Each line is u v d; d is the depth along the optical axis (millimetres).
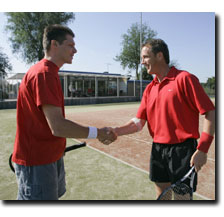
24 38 26625
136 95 27141
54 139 1693
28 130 1642
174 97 1869
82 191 3023
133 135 6715
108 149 5148
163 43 1997
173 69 1979
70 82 20609
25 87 1603
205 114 1761
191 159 1771
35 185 1644
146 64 2061
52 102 1509
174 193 1680
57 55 1704
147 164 4109
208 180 3316
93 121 9414
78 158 4477
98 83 23000
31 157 1633
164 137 1949
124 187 3127
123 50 41125
